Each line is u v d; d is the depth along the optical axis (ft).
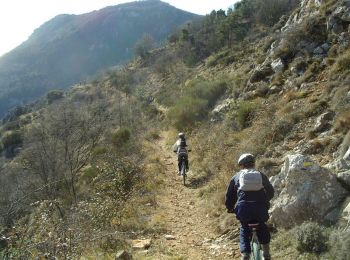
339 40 52.85
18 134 158.40
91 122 77.97
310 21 60.59
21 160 65.16
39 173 61.36
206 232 29.14
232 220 28.76
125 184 40.47
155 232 29.89
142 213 34.60
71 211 27.35
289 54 60.85
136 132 93.91
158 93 190.49
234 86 77.00
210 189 38.27
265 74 64.13
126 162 46.03
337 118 35.06
